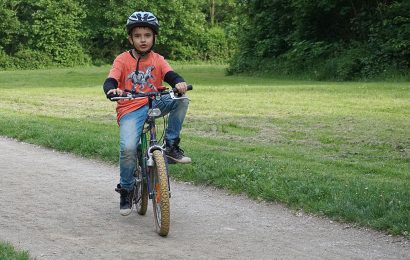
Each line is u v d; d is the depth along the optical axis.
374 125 14.72
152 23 6.61
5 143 12.53
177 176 9.05
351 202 7.17
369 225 6.59
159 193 6.37
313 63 35.84
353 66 32.56
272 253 5.87
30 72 48.06
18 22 55.06
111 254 5.82
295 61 36.66
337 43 35.91
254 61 40.19
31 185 8.79
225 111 17.88
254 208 7.51
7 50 56.44
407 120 15.55
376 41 33.19
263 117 16.42
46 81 35.25
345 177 8.70
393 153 11.16
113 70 6.64
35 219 7.02
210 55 62.84
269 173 8.75
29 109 19.06
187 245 6.11
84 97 23.44
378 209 6.84
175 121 6.62
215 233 6.53
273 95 22.80
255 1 40.75
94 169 9.91
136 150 6.61
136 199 7.02
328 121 15.49
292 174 8.73
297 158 10.48
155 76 6.71
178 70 47.19
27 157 10.98
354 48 34.16
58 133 12.78
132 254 5.82
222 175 8.74
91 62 59.12
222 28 64.88
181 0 60.78
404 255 5.79
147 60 6.71
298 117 16.33
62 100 22.19
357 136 13.09
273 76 37.44
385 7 34.47
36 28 55.88
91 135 12.48
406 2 32.91
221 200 7.89
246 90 25.17
